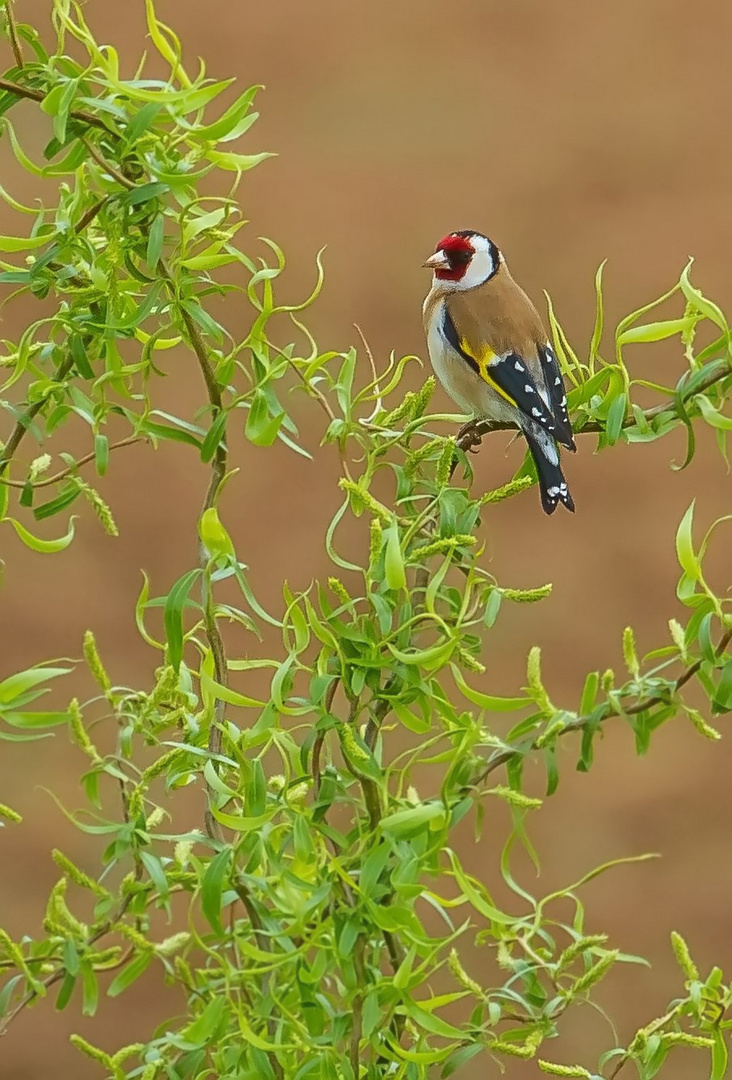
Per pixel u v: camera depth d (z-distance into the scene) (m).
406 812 4.02
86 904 12.29
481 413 9.82
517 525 18.25
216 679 4.41
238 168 4.50
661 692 4.37
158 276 4.55
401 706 4.33
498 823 13.75
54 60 4.42
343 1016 4.11
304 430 18.61
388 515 4.32
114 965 4.15
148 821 4.18
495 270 9.88
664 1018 4.22
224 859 4.01
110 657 15.73
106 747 11.23
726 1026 4.21
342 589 4.23
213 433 4.44
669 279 22.95
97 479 18.41
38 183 23.42
